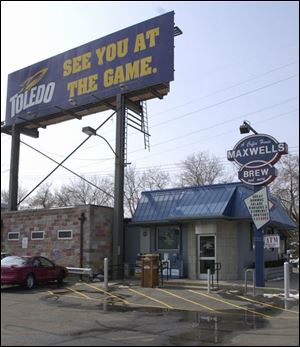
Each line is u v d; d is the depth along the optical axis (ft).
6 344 29.60
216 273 69.62
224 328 36.65
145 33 84.43
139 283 71.41
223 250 74.95
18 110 102.99
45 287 68.74
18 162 102.01
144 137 89.86
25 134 105.19
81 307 48.62
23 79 103.76
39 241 87.71
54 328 35.96
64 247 83.05
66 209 83.97
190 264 77.61
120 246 81.20
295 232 157.28
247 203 63.57
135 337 32.65
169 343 30.66
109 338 32.12
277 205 86.38
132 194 196.44
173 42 81.20
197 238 77.82
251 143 63.82
